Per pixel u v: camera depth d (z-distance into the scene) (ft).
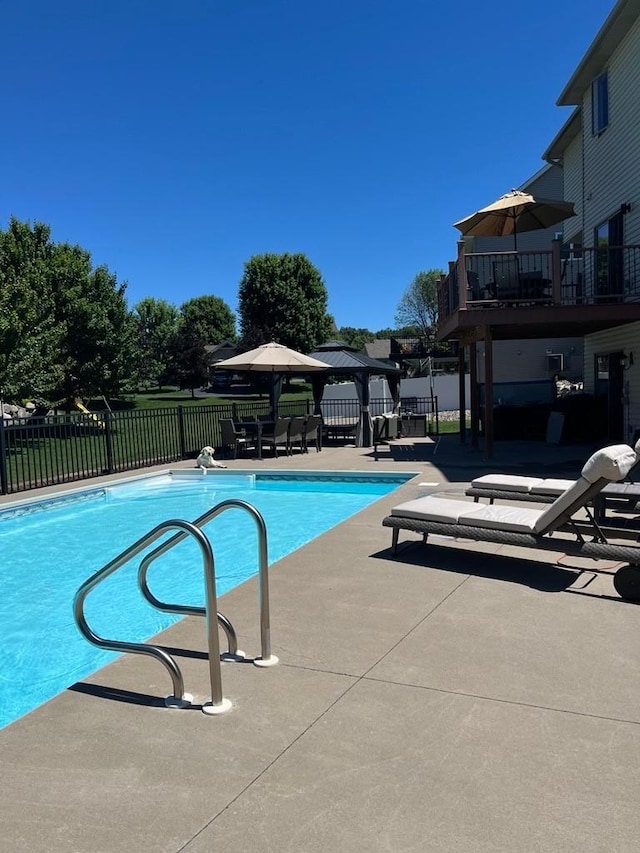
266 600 11.86
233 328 240.94
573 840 7.14
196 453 50.98
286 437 50.11
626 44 45.50
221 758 8.86
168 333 202.18
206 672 11.63
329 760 8.77
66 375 79.77
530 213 45.88
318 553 19.80
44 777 8.48
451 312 44.70
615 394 50.96
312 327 156.97
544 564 18.24
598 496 21.24
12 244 75.66
